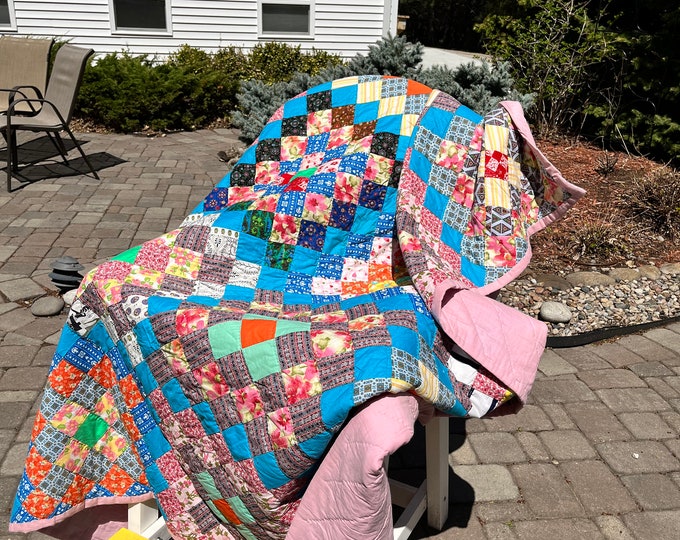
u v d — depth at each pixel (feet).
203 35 29.14
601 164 18.78
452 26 69.97
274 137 7.04
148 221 15.69
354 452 4.47
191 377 5.25
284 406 4.86
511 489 7.64
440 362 5.34
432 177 6.32
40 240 14.32
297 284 6.23
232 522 5.37
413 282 5.57
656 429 8.79
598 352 10.82
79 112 25.35
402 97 6.82
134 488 5.90
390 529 4.54
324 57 28.86
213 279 6.06
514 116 6.47
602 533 7.02
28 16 27.45
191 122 25.14
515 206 6.47
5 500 7.18
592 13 22.68
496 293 6.56
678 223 15.53
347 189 6.43
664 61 18.93
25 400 8.89
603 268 13.85
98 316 5.71
